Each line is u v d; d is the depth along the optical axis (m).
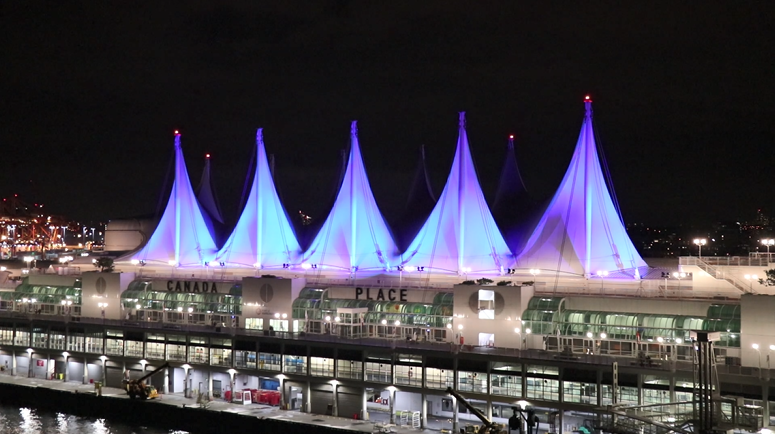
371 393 90.38
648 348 77.81
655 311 81.06
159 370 98.31
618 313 81.31
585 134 108.94
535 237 112.00
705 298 83.06
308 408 91.00
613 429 63.59
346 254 122.38
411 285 103.50
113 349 104.75
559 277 106.06
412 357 85.31
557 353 80.00
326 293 98.94
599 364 75.19
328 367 89.75
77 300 115.81
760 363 72.69
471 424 82.19
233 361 95.94
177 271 134.62
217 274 129.12
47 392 99.19
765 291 86.44
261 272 127.88
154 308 108.69
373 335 93.81
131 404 92.81
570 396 76.75
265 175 135.12
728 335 74.69
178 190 141.75
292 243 135.12
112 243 178.75
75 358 107.81
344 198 124.69
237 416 85.12
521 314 85.56
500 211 136.12
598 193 107.94
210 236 143.75
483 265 113.44
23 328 112.62
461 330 88.69
